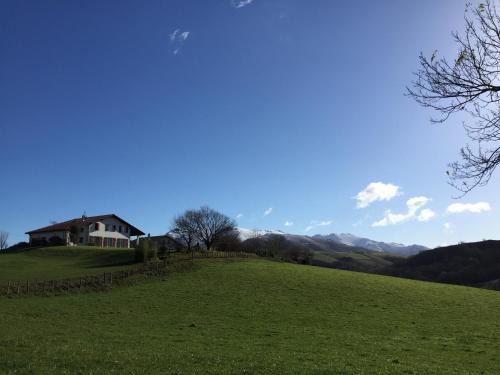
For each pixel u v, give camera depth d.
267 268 74.06
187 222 124.75
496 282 109.69
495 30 10.80
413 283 69.06
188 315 43.22
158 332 33.81
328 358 24.98
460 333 37.31
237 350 26.72
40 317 40.12
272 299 52.22
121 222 135.25
